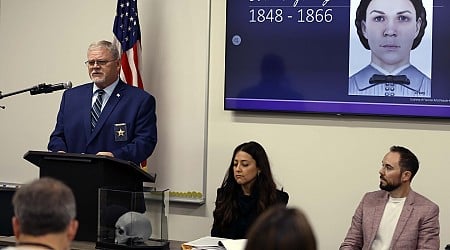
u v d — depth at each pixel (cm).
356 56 405
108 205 303
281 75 418
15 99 484
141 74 445
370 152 407
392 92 400
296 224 131
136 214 302
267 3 420
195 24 439
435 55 393
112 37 459
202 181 438
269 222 132
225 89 428
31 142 480
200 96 438
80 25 468
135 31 438
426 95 395
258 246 130
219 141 436
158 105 447
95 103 379
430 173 399
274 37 420
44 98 477
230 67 427
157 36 447
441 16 392
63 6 472
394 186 340
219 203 359
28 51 481
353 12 405
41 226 171
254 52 422
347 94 407
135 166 304
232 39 426
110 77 376
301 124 420
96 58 372
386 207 346
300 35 415
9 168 487
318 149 416
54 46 475
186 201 440
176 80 443
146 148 372
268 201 351
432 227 334
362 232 351
